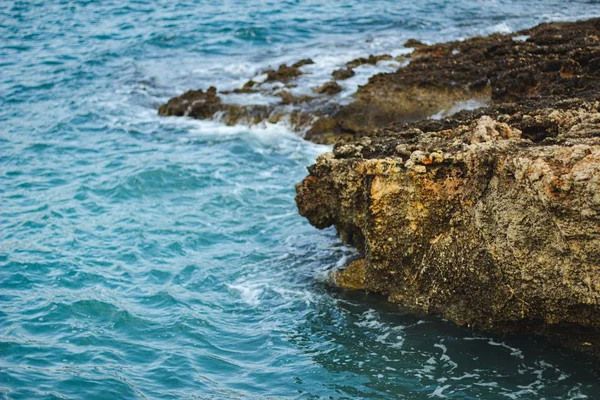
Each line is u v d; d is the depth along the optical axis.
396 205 17.88
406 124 21.47
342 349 17.20
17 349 17.25
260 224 23.27
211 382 16.31
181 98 32.59
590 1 44.69
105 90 35.31
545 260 15.78
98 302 19.09
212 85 34.44
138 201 25.00
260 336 17.81
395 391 15.83
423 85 29.61
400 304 18.56
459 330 17.55
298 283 19.88
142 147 29.09
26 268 20.75
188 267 20.89
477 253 16.78
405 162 17.78
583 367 16.23
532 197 15.63
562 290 15.62
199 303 19.20
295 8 46.47
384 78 30.94
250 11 46.22
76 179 26.45
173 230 22.95
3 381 16.12
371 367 16.58
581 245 15.15
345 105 29.58
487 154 16.56
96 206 24.59
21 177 26.67
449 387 15.85
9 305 19.02
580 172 14.84
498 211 16.31
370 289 19.02
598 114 18.45
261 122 30.34
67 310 18.78
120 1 49.84
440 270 17.61
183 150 28.64
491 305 16.92
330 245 21.66
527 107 21.22
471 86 28.95
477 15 43.12
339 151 19.67
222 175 26.56
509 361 16.52
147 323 18.34
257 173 26.80
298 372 16.53
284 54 38.44
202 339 17.73
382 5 46.16
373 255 18.50
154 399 15.77
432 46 34.50
